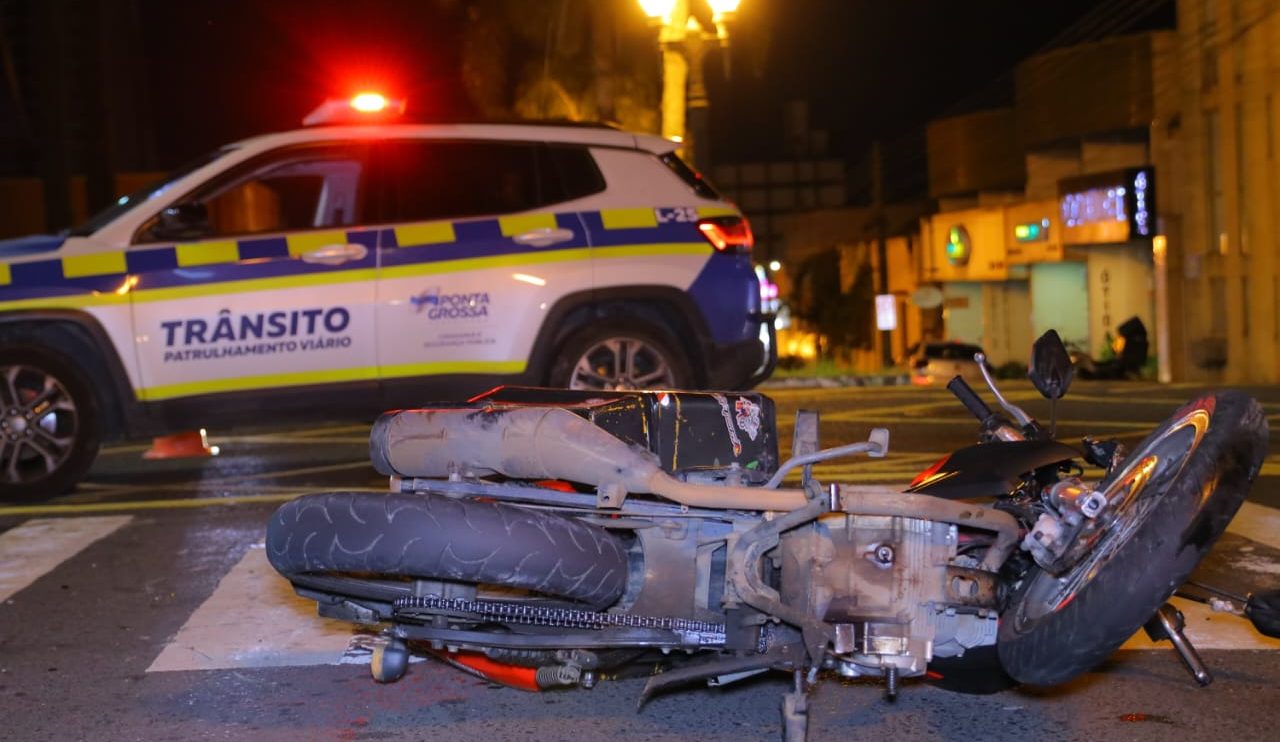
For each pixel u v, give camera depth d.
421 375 9.01
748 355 9.61
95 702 4.79
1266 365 26.81
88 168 21.34
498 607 3.93
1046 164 42.47
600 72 23.94
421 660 5.17
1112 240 35.03
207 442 11.88
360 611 4.28
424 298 8.99
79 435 8.88
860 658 3.97
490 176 9.24
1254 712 4.46
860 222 56.50
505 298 9.09
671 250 9.41
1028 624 3.86
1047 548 3.77
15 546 7.44
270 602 6.07
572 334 9.31
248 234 8.93
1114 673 4.88
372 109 9.26
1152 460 3.86
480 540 3.82
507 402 4.64
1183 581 3.59
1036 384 4.58
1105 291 37.94
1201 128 29.38
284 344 8.85
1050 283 42.16
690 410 4.54
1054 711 4.51
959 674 4.32
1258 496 8.17
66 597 6.30
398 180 9.10
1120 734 4.29
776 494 3.95
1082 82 39.50
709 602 4.07
